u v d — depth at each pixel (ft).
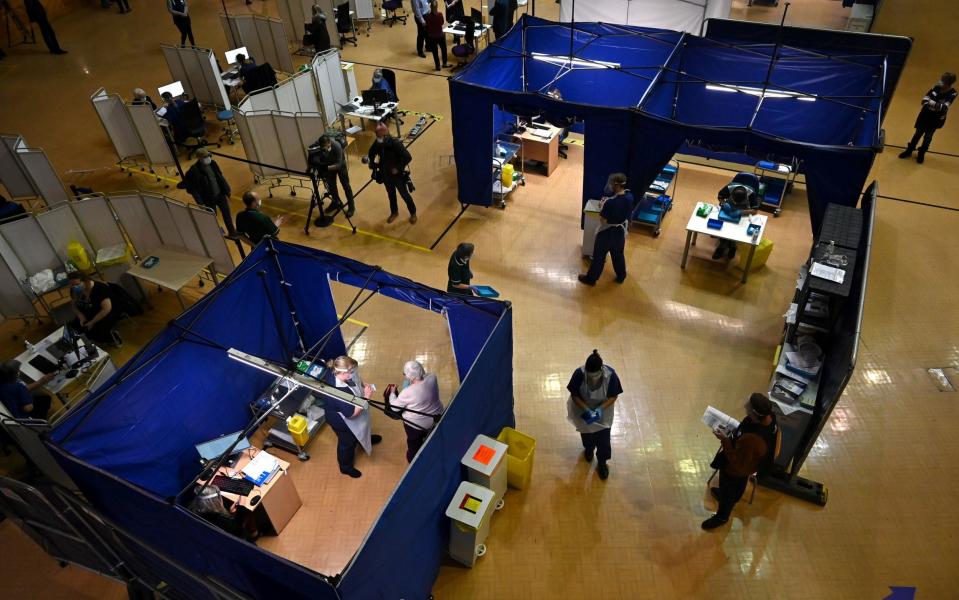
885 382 25.80
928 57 48.65
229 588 14.85
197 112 40.50
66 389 24.70
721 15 43.34
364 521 21.88
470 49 49.90
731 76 36.70
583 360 27.40
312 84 41.63
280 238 35.17
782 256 32.30
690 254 32.78
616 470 23.25
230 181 40.01
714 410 21.83
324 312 26.14
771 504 21.98
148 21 61.87
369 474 23.32
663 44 37.17
